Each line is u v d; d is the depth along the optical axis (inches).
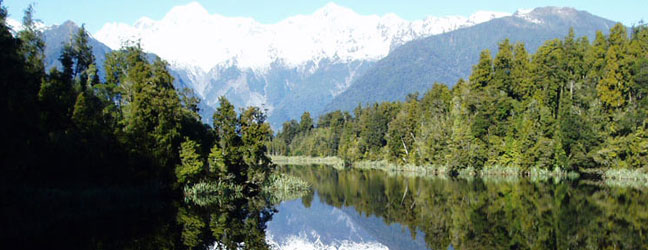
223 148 2527.1
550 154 3321.9
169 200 2225.6
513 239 1414.9
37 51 1989.4
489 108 3622.0
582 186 2664.9
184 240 1422.2
